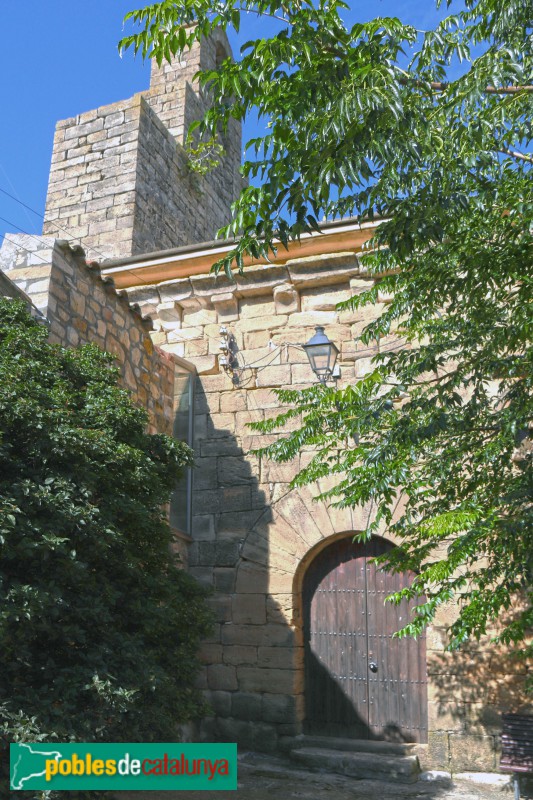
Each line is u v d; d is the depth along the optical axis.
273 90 4.47
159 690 5.45
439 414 5.51
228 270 4.68
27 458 5.01
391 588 9.13
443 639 8.44
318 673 9.21
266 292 10.26
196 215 15.55
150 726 5.41
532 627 8.10
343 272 9.80
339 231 9.64
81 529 4.90
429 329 6.50
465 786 7.69
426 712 8.62
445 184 4.69
